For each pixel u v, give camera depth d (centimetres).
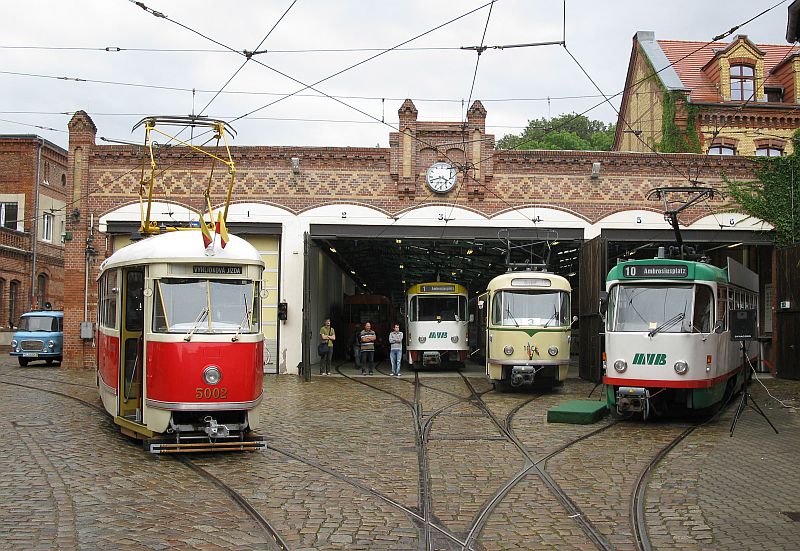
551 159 2652
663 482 993
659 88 3142
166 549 696
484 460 1137
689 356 1488
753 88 3103
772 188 2652
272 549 705
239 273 1196
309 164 2662
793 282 2500
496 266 3928
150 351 1156
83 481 967
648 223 2647
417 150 2658
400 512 843
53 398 1859
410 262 3928
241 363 1151
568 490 948
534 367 2098
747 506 863
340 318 4031
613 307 1565
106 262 1459
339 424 1490
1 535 727
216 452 1182
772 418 1606
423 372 2891
